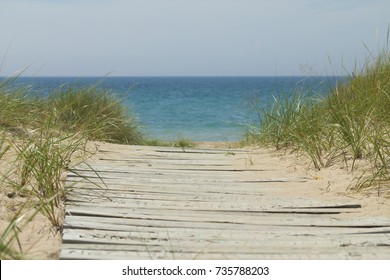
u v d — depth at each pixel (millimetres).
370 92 6969
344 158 5945
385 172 5133
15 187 4500
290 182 5688
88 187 5070
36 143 5168
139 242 3604
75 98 8953
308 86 7852
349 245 3656
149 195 4969
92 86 9641
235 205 4688
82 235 3652
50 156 5027
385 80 7109
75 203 4484
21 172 4852
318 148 6629
